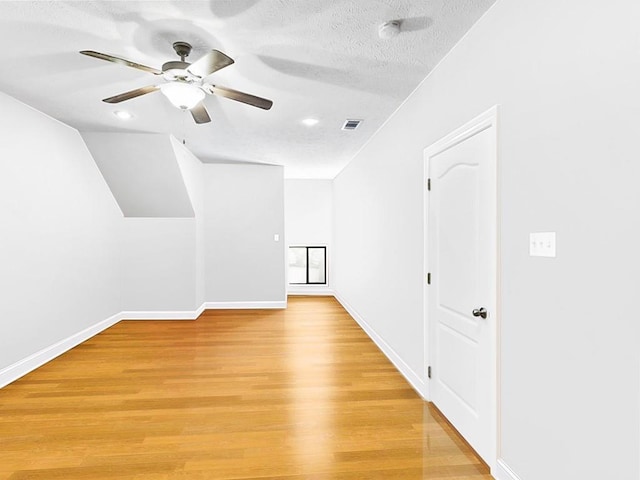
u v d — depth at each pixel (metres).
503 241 1.73
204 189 5.71
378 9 1.83
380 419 2.38
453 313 2.26
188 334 4.44
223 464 1.91
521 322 1.60
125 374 3.14
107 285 4.71
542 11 1.45
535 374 1.51
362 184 4.65
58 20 1.91
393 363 3.41
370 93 2.90
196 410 2.49
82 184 4.09
